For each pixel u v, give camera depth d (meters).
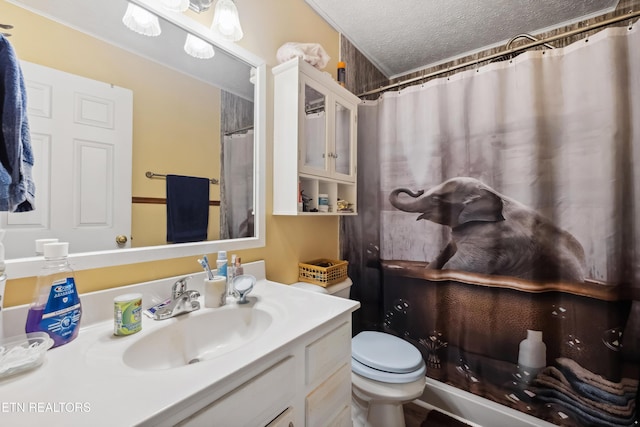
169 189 0.95
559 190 1.27
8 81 0.58
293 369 0.68
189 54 1.00
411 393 1.12
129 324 0.69
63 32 0.73
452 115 1.49
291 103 1.20
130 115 0.86
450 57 2.01
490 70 1.38
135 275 0.85
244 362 0.56
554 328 1.29
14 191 0.58
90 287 0.76
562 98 1.26
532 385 1.32
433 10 1.54
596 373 1.19
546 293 1.30
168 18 0.92
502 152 1.36
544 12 1.56
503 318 1.39
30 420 0.40
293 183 1.19
